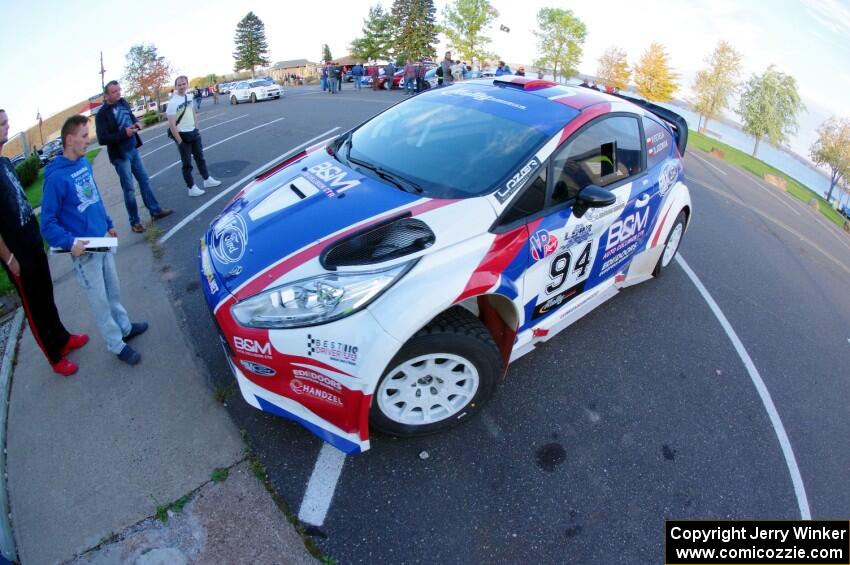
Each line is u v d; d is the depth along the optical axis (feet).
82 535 7.05
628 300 13.80
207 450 8.30
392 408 7.92
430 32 208.13
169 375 9.91
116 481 7.80
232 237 8.48
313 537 7.13
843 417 10.71
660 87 161.58
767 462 9.14
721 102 155.94
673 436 9.39
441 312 7.51
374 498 7.68
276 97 75.05
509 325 8.82
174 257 14.82
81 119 8.79
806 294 16.61
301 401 7.61
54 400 9.38
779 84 149.89
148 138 44.39
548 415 9.49
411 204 8.13
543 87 11.23
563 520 7.63
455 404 8.51
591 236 9.80
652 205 11.70
